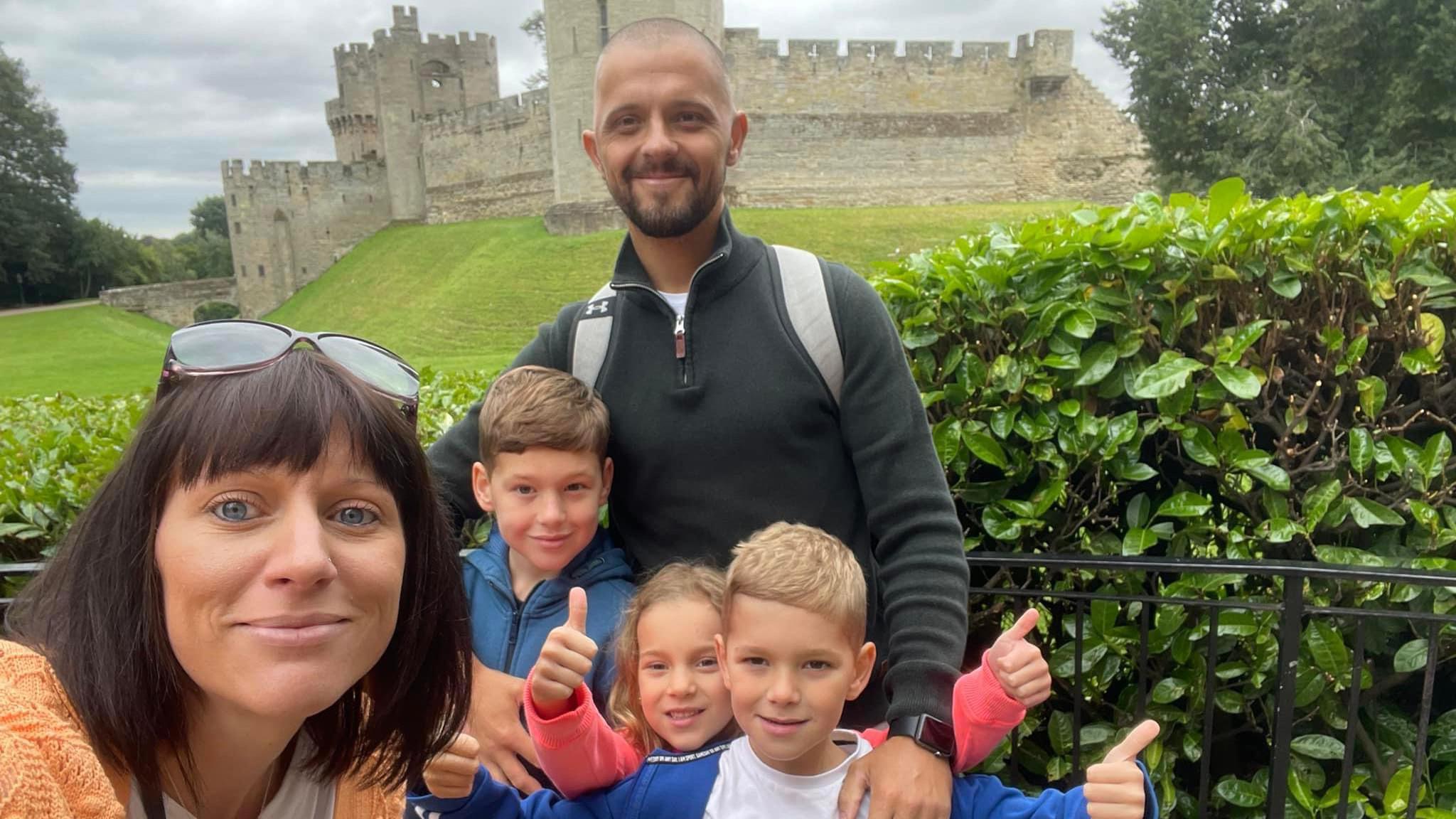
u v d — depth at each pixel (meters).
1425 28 23.91
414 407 1.23
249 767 1.14
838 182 38.56
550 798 1.63
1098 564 2.21
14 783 0.76
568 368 2.13
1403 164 24.06
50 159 53.81
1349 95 26.42
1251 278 2.58
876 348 1.84
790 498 1.88
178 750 1.06
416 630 1.21
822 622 1.48
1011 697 1.44
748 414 1.86
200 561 0.96
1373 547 2.67
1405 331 2.62
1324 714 2.61
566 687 1.47
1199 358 2.64
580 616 1.50
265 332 1.10
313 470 1.01
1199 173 28.03
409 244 42.69
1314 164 24.83
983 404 2.66
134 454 1.01
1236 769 2.84
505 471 2.00
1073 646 2.62
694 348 1.91
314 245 48.38
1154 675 2.68
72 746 0.86
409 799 1.46
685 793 1.58
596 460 1.99
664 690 1.81
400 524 1.14
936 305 2.72
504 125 44.00
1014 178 39.38
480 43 50.91
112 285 57.56
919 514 1.73
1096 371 2.52
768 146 38.00
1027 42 38.56
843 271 1.95
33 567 2.38
